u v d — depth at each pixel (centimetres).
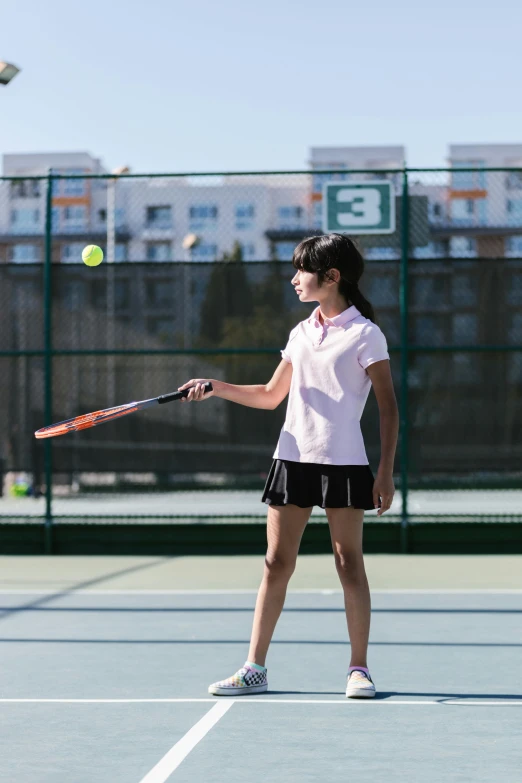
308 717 405
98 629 632
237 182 6234
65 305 1093
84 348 1091
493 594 783
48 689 463
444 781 318
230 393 462
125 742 368
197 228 6284
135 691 459
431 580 868
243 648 567
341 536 441
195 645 577
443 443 1059
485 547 1054
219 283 1085
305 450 434
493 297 1057
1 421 1109
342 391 434
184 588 825
